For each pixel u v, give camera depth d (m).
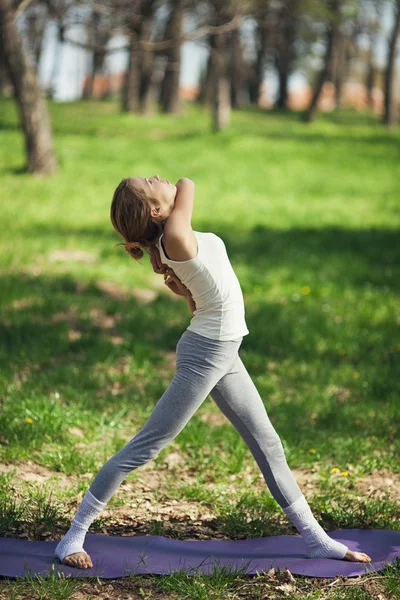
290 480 3.32
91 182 17.47
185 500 4.12
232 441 4.89
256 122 33.31
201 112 37.81
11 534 3.54
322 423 5.46
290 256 11.77
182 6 20.83
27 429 4.72
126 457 3.14
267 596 3.04
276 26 33.78
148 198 2.96
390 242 13.24
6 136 24.27
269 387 6.20
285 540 3.59
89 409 5.30
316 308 8.92
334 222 15.20
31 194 15.48
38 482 4.17
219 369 3.10
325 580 3.17
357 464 4.70
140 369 6.55
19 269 9.69
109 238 12.05
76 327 7.71
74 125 28.84
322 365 6.89
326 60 34.03
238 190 18.48
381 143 27.56
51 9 12.43
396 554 3.39
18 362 6.31
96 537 3.50
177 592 3.05
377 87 56.12
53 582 3.00
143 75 37.09
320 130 31.20
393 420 5.47
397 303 9.25
